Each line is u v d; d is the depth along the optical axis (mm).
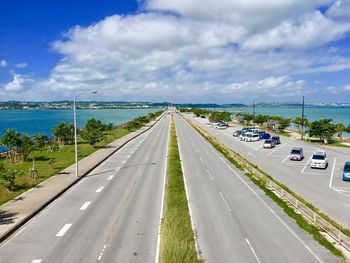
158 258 15055
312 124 62938
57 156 44781
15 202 23109
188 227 18609
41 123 145625
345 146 58125
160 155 46188
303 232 18562
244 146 58344
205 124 115125
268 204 23781
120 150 51344
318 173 35469
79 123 148000
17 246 16312
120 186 28500
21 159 43094
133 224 19328
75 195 25641
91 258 15031
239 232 18531
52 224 19344
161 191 26859
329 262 15000
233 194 26453
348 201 25062
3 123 145125
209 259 15281
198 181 30891
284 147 57062
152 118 144625
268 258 15398
